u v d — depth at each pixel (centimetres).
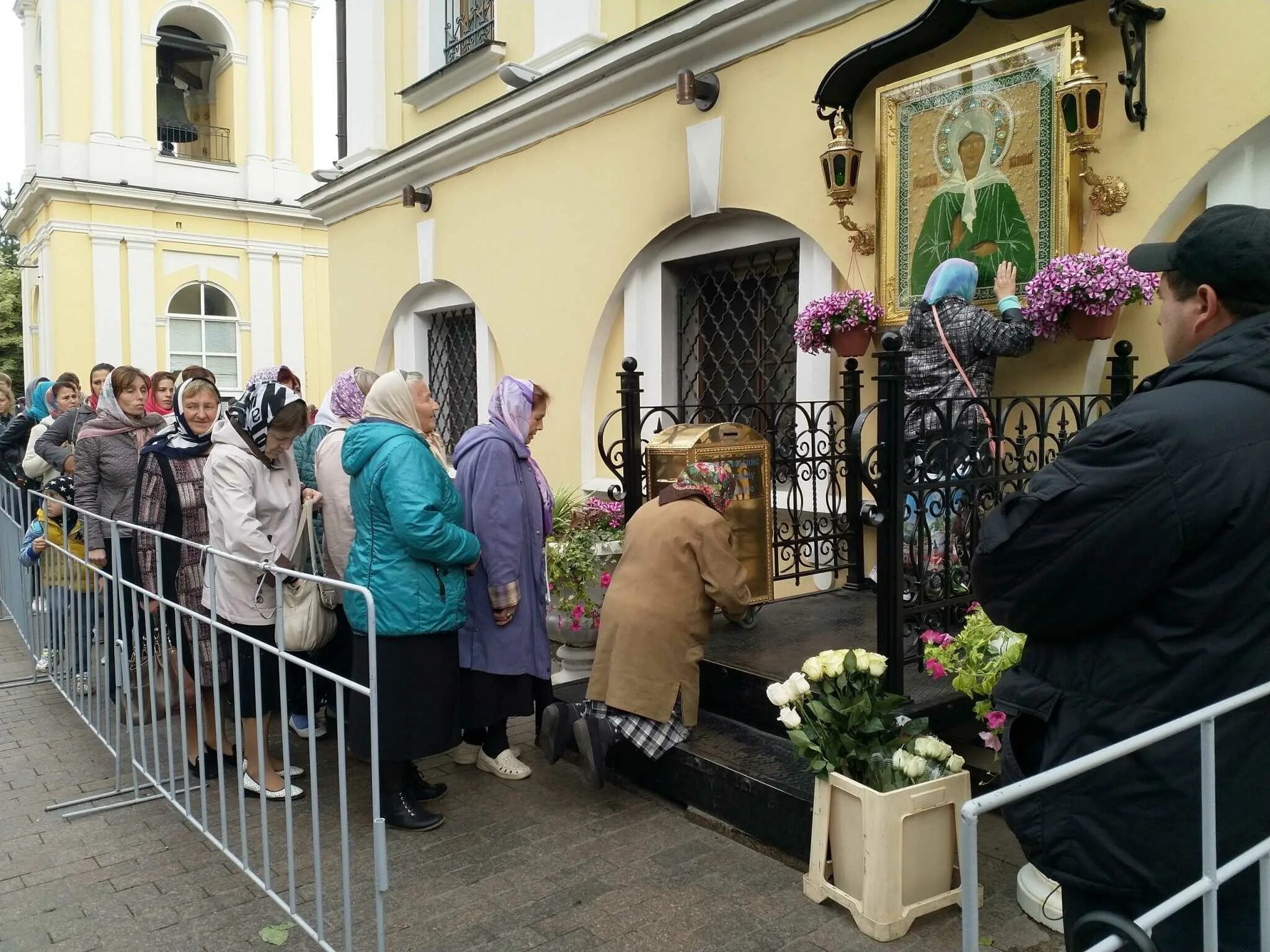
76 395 674
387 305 893
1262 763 165
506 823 357
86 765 425
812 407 450
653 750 353
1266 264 169
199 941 282
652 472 419
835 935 275
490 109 696
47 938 285
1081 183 379
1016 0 384
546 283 689
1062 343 399
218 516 367
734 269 578
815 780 318
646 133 593
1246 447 161
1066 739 174
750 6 496
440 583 343
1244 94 341
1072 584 168
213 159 2031
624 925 284
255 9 1973
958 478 356
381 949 248
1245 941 168
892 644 324
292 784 396
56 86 1833
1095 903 176
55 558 489
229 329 2003
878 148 448
